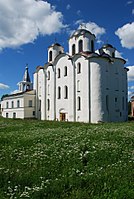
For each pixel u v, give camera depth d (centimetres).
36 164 1004
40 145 1439
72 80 5700
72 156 1127
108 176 808
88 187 718
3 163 1044
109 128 2602
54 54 6775
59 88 6100
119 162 1002
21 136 1903
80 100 5531
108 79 5709
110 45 6631
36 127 2906
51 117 6181
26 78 9412
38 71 6862
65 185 732
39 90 6831
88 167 940
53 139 1669
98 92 5353
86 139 1616
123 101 6200
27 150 1312
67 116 5762
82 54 5588
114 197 638
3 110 8025
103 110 5369
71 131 2214
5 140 1720
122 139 1627
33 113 6994
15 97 7350
